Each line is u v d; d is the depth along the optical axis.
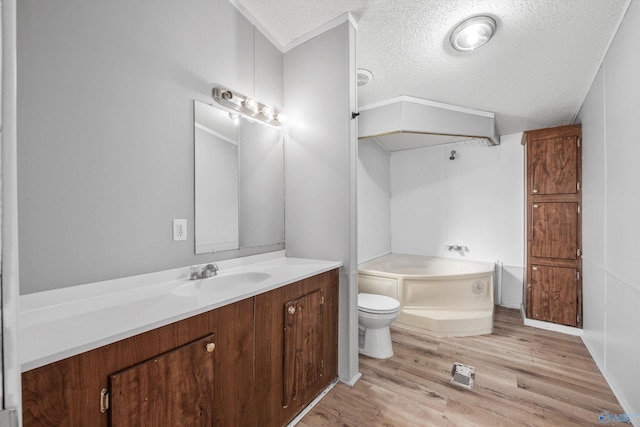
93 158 1.01
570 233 2.50
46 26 0.91
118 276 1.08
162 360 0.81
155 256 1.22
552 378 1.77
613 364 1.67
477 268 3.08
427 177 3.85
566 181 2.52
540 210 2.64
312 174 1.86
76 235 0.97
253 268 1.60
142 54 1.17
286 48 2.00
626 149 1.48
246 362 1.11
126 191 1.11
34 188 0.88
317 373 1.53
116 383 0.71
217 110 1.52
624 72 1.49
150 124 1.20
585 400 1.56
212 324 0.97
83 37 0.99
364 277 2.86
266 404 1.21
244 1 1.61
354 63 1.75
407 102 2.53
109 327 0.75
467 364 1.95
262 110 1.74
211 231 1.48
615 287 1.66
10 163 0.40
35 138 0.88
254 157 1.75
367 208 3.45
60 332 0.72
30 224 0.87
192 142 1.38
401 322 2.62
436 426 1.36
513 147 3.31
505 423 1.38
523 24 1.58
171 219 1.28
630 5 1.39
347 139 1.70
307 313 1.44
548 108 2.63
